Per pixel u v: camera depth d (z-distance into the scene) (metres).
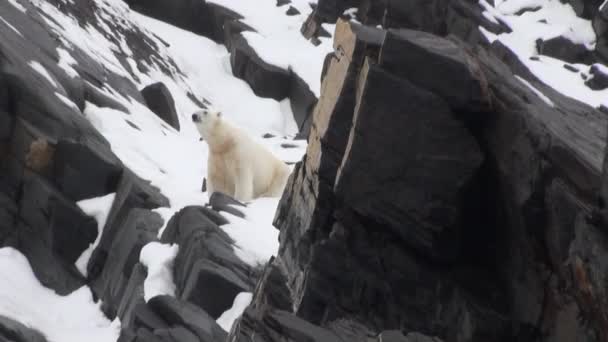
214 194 48.75
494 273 27.09
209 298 39.50
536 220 24.83
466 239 27.28
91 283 52.72
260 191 54.75
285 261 32.44
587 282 22.47
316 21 107.69
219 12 116.12
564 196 23.75
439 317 26.73
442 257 27.19
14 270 53.56
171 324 36.53
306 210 31.14
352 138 27.31
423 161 26.52
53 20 79.69
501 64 31.98
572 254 23.17
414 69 26.52
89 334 47.19
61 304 51.75
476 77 26.02
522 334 25.25
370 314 27.88
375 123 26.84
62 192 56.25
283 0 121.00
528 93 29.03
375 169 27.09
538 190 24.69
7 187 56.62
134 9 116.44
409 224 27.08
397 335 23.27
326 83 31.56
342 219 28.72
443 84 26.30
